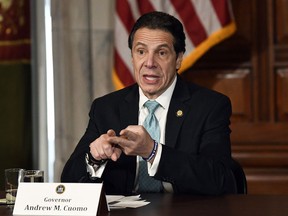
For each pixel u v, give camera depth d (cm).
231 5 646
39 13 673
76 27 652
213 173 348
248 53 652
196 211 297
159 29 371
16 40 655
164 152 342
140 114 389
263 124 652
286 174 645
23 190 300
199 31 600
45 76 676
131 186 374
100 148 341
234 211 296
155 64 372
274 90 650
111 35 650
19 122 665
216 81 655
